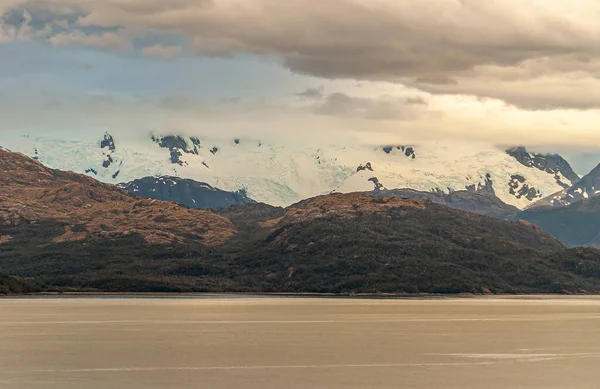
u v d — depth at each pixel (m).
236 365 198.88
